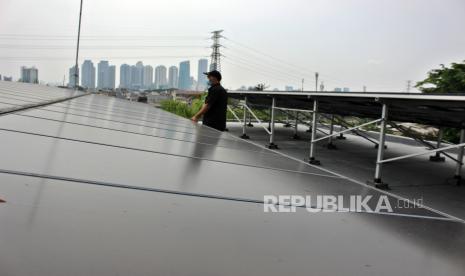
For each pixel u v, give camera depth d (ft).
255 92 52.85
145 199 5.10
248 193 6.58
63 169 5.79
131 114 25.71
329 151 51.34
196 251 3.67
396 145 58.54
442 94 22.44
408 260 4.36
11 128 8.78
